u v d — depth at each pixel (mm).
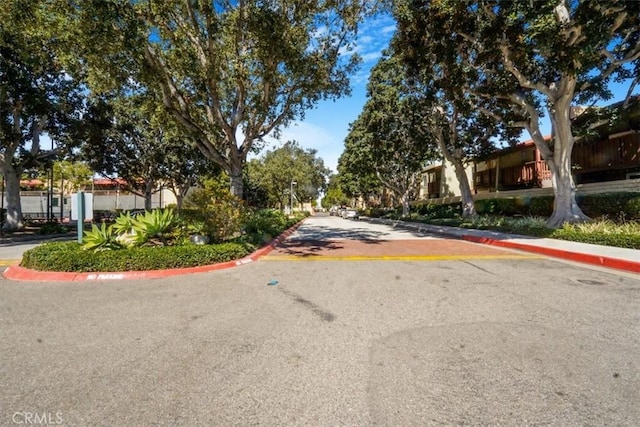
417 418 2625
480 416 2643
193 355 3713
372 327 4488
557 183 15328
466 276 7609
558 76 14727
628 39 13805
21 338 4219
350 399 2881
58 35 9703
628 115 16422
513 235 15555
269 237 14727
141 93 13328
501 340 4023
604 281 7062
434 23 13227
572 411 2691
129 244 9984
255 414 2691
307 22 12922
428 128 24812
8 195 22766
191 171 32906
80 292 6512
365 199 67062
